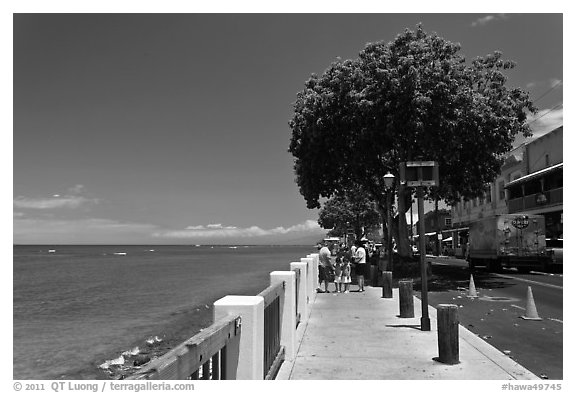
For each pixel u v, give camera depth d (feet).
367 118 66.18
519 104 73.15
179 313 64.90
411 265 77.77
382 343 28.32
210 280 123.24
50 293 96.27
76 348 43.65
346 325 34.14
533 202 120.78
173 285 110.01
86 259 335.06
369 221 183.01
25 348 43.91
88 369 35.78
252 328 14.89
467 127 64.64
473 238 101.24
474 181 79.25
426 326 32.09
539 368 24.03
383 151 72.38
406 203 90.94
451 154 66.18
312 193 82.74
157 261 282.97
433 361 24.18
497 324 36.37
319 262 58.85
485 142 67.72
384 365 23.52
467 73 69.26
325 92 71.10
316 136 72.43
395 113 64.08
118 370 35.45
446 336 23.88
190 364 9.88
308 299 44.62
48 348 43.73
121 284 115.85
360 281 57.47
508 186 132.57
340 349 26.84
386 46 68.85
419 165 31.91
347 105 68.33
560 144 118.93
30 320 61.05
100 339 47.93
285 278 24.98
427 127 63.52
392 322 35.40
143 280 127.54
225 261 274.16
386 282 50.21
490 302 49.01
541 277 78.79
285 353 24.53
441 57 67.77
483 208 170.50
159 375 8.33
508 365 23.43
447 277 79.66
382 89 64.69
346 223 184.96
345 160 75.25
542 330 33.91
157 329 53.06
